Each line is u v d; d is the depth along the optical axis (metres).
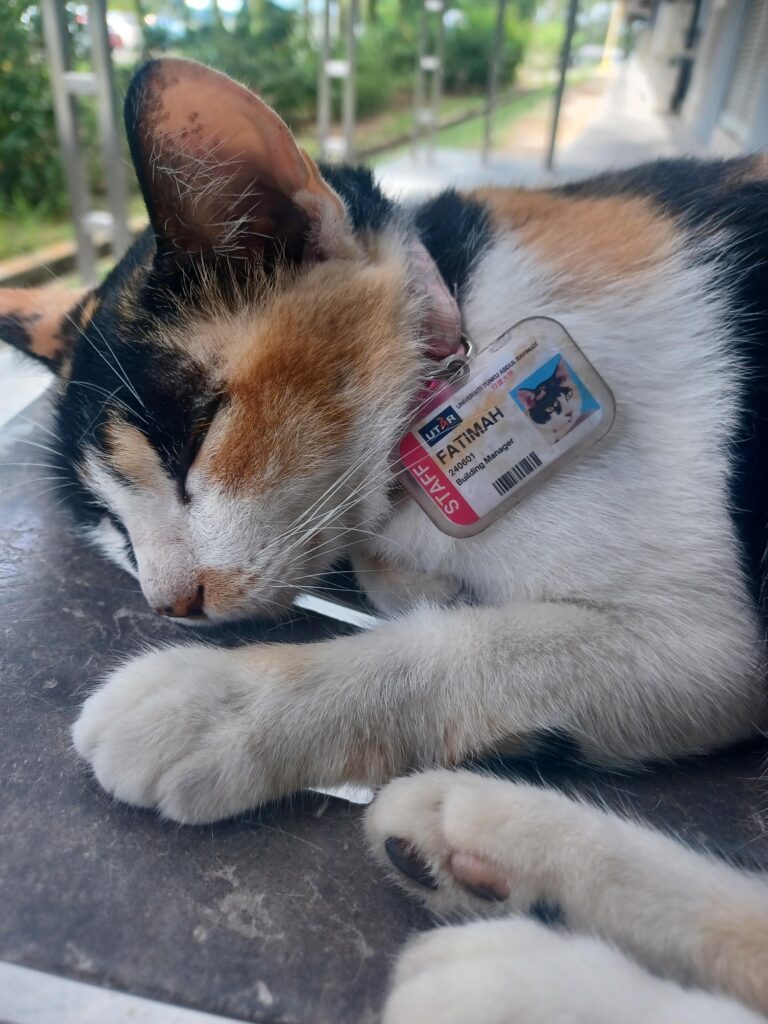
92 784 0.19
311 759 0.18
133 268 0.22
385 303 0.20
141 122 0.17
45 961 0.16
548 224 0.22
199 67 0.17
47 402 0.29
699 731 0.19
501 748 0.19
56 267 0.58
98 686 0.21
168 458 0.20
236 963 0.16
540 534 0.19
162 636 0.24
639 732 0.19
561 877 0.16
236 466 0.19
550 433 0.19
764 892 0.16
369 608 0.24
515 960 0.14
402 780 0.18
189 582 0.20
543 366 0.19
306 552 0.21
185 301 0.20
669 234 0.22
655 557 0.19
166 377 0.19
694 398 0.20
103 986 0.15
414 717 0.19
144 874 0.17
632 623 0.19
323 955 0.16
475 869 0.16
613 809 0.18
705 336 0.20
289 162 0.19
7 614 0.24
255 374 0.19
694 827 0.18
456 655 0.19
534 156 0.82
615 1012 0.13
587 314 0.21
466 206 0.23
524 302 0.21
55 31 0.46
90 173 0.61
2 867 0.17
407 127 1.00
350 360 0.20
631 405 0.20
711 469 0.19
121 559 0.25
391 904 0.17
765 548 0.20
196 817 0.18
